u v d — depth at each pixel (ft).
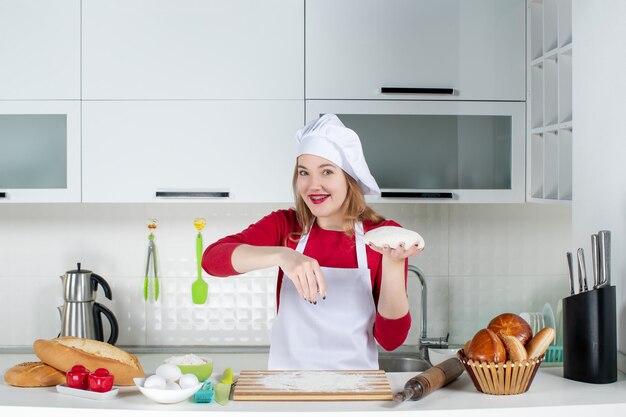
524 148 7.97
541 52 7.84
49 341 4.52
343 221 5.76
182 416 3.85
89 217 8.93
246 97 7.77
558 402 4.13
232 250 4.92
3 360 8.27
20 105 7.70
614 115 5.17
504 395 4.28
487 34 7.89
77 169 7.74
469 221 9.13
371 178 5.65
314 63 7.78
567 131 7.11
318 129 5.45
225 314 8.98
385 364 8.42
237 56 7.75
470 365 4.28
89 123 7.73
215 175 7.79
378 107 7.81
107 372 4.24
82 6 7.70
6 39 7.68
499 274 9.16
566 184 7.13
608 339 4.63
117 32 7.71
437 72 7.86
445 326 9.13
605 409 4.09
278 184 7.81
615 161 5.16
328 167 5.44
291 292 5.76
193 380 4.18
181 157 7.78
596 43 5.45
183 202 8.37
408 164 7.96
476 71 7.89
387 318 5.03
